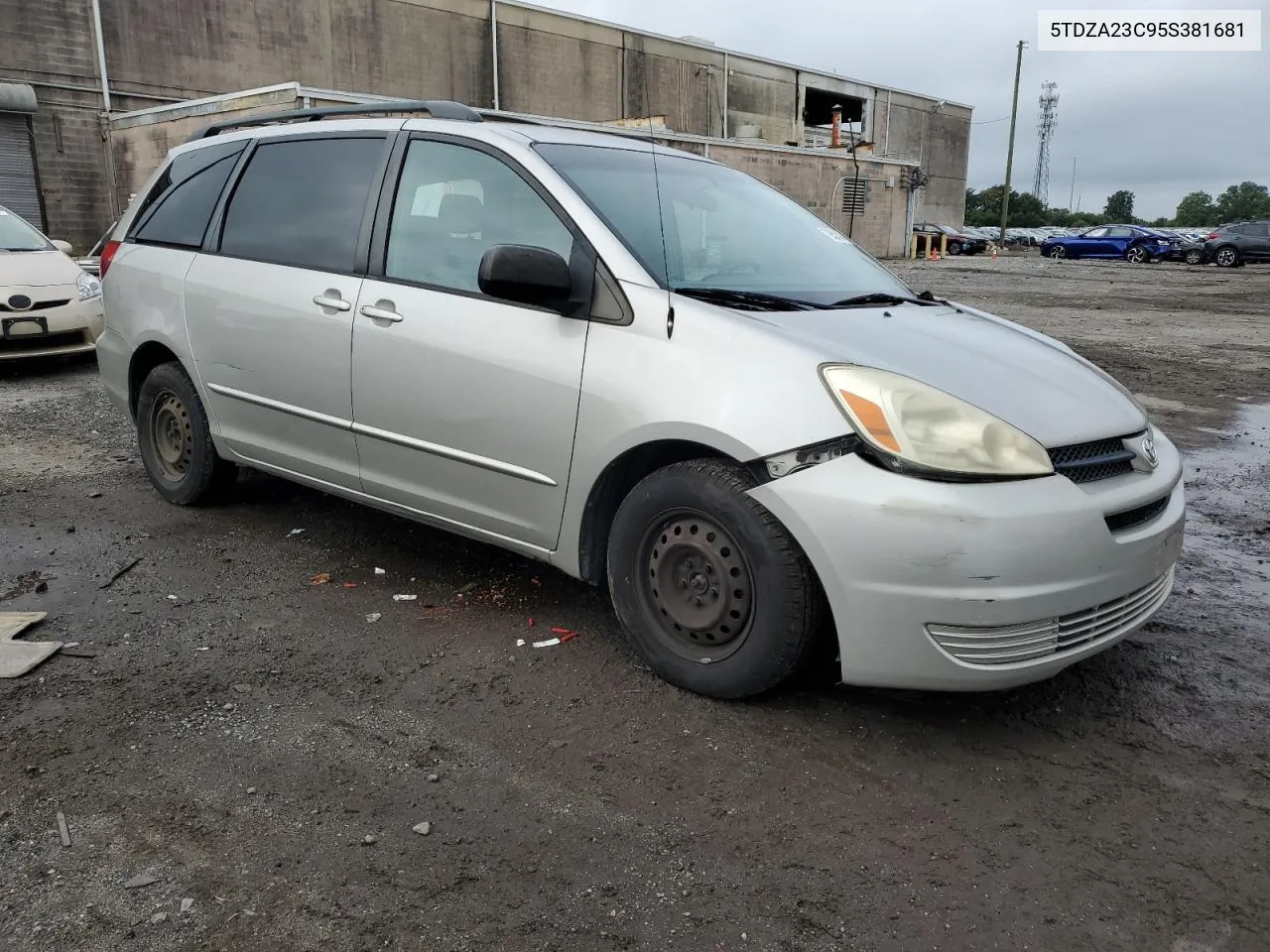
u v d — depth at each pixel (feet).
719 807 8.39
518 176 11.44
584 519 10.70
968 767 9.11
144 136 72.28
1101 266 112.78
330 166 13.52
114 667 10.66
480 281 10.00
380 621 12.00
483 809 8.29
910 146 178.70
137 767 8.79
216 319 14.29
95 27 75.31
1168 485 9.81
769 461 9.12
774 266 12.02
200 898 7.14
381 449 12.50
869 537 8.64
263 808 8.23
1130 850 7.98
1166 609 13.10
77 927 6.83
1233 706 10.41
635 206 11.39
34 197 73.77
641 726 9.64
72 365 30.48
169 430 16.12
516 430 10.93
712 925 7.02
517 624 11.96
